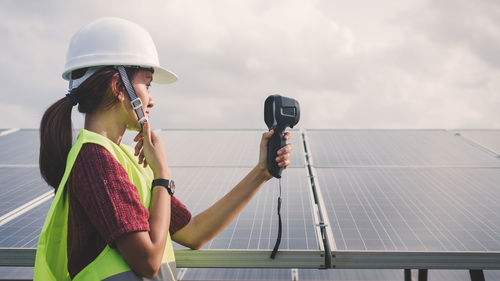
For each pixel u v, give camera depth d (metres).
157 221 1.14
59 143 1.18
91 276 1.07
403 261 1.79
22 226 2.24
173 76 1.46
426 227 2.14
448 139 4.26
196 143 4.21
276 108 1.41
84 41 1.23
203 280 3.30
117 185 1.04
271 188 2.74
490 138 4.31
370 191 2.71
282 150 1.43
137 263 1.04
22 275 3.23
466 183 2.84
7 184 3.05
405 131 4.74
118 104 1.22
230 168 3.29
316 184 2.82
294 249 1.88
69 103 1.19
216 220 1.52
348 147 4.00
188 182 2.96
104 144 1.11
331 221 2.24
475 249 1.88
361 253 1.79
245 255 1.80
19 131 4.84
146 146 1.24
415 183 2.86
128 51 1.23
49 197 2.72
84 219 1.09
